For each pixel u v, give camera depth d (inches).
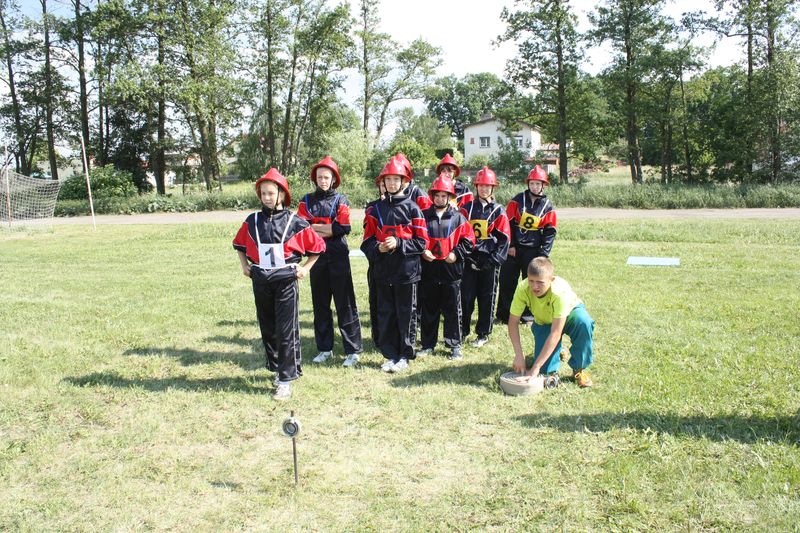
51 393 203.9
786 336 245.4
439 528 124.6
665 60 1237.7
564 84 1321.4
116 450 163.0
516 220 277.1
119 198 1213.1
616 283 362.9
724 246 518.3
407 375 217.3
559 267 422.9
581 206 1038.4
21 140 1505.9
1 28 1456.7
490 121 2576.3
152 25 1322.6
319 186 230.7
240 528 126.7
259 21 1467.8
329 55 1573.6
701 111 1344.7
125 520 130.2
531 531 122.8
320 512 131.6
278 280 197.0
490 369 222.1
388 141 1983.3
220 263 489.4
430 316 240.5
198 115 1381.6
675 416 172.1
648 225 674.8
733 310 289.6
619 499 133.0
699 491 134.3
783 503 128.0
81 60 1504.7
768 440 155.8
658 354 228.2
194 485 143.5
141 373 223.1
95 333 276.8
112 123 1553.9
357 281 398.6
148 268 468.8
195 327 287.3
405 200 218.1
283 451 160.7
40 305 335.6
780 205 936.3
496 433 167.5
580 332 198.2
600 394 191.6
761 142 1213.7
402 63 1859.0
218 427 175.9
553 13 1264.8
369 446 162.1
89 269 469.1
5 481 147.9
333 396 197.8
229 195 1226.0
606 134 1398.9
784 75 1128.2
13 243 676.7
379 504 133.9
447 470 148.5
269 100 1572.3
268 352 214.7
